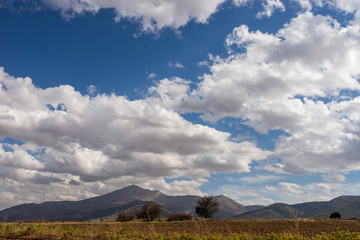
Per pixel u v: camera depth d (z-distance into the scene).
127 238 14.74
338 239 13.09
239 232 30.08
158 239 15.10
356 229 34.44
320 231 31.03
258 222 49.88
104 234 15.70
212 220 62.34
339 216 58.78
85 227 31.86
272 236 14.70
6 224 16.17
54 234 14.21
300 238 13.82
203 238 15.26
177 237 15.79
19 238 13.32
